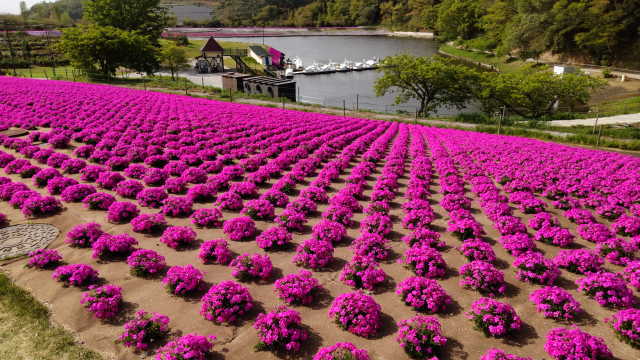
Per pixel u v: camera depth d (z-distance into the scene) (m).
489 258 11.07
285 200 15.26
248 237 12.46
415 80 54.53
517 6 102.19
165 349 7.18
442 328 8.52
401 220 14.20
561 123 44.09
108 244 10.87
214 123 29.03
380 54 131.00
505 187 18.19
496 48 107.25
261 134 26.06
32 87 41.84
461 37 138.62
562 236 12.45
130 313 8.80
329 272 10.66
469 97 56.16
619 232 14.02
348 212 13.89
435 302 8.88
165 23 102.00
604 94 62.72
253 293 9.60
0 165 18.33
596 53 83.12
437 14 162.25
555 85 49.69
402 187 18.00
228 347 7.85
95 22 91.19
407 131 33.59
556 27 84.44
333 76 94.19
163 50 78.44
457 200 15.23
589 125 42.00
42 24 160.25
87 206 14.00
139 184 15.81
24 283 9.76
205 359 7.37
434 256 10.63
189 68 91.19
